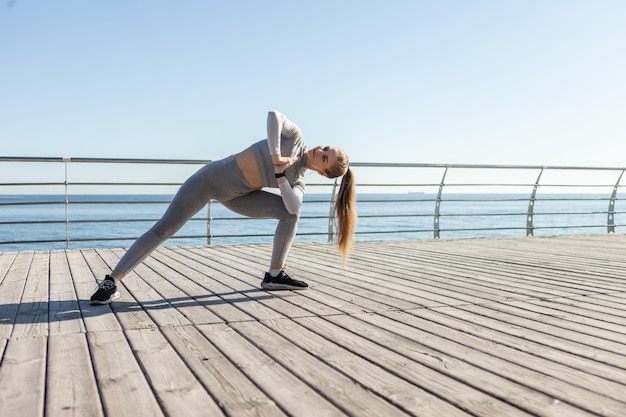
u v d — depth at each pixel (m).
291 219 3.19
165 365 1.78
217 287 3.33
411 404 1.46
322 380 1.64
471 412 1.41
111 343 2.05
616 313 2.63
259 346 2.02
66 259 4.79
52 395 1.52
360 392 1.55
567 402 1.49
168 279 3.65
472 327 2.33
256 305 2.78
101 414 1.39
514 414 1.40
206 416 1.37
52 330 2.26
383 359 1.86
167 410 1.41
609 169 7.78
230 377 1.67
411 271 4.07
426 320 2.46
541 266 4.38
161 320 2.44
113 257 4.93
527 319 2.49
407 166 6.63
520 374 1.72
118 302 2.86
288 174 3.04
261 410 1.41
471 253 5.36
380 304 2.81
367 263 4.56
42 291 3.20
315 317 2.51
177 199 2.99
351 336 2.17
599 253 5.37
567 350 1.99
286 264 4.47
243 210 3.23
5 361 1.82
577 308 2.74
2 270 4.10
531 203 7.39
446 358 1.88
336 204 3.19
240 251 5.52
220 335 2.18
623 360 1.87
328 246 6.03
